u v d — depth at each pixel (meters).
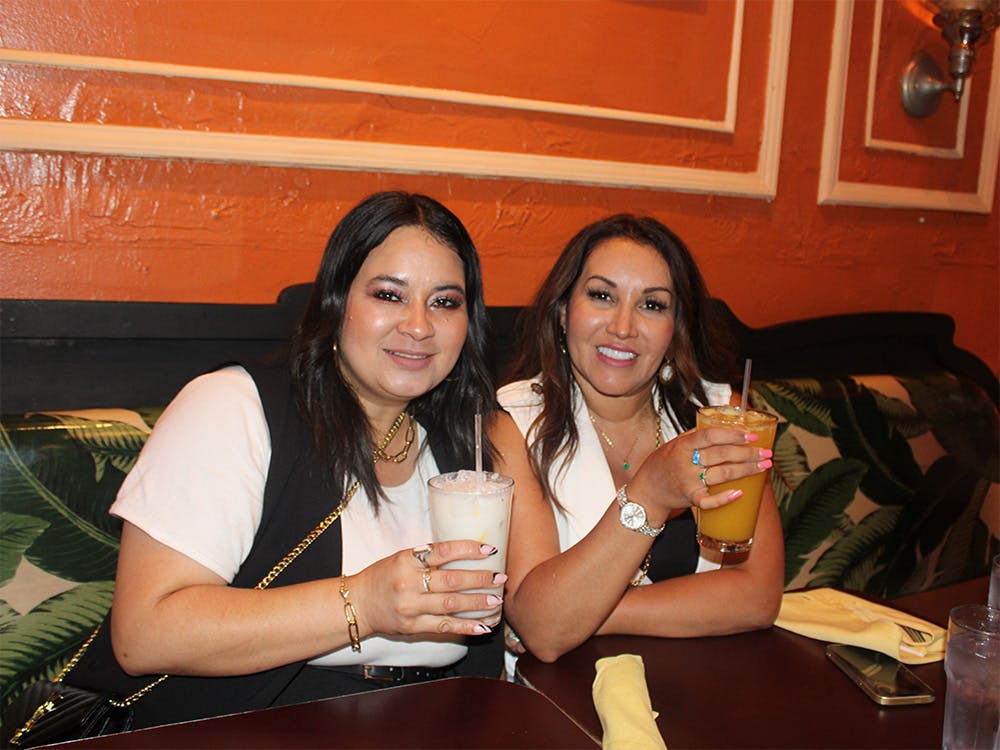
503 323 2.11
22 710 1.21
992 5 2.45
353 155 1.89
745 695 1.16
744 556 1.49
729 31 2.33
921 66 2.65
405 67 1.94
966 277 2.93
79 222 1.71
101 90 1.68
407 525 1.41
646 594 1.38
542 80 2.10
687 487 1.17
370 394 1.40
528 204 2.15
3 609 1.42
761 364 2.45
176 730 0.95
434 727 0.98
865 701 1.15
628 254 1.58
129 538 1.19
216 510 1.20
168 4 1.70
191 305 1.76
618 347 1.58
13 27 1.60
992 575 1.27
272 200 1.87
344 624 1.09
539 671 1.23
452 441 1.50
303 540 1.31
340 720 0.98
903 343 2.74
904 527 2.42
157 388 1.77
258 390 1.32
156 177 1.76
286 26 1.81
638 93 2.24
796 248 2.58
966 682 0.98
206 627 1.09
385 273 1.29
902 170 2.71
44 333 1.64
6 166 1.64
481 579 1.04
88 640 1.36
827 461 2.25
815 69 2.49
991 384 2.88
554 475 1.59
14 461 1.42
